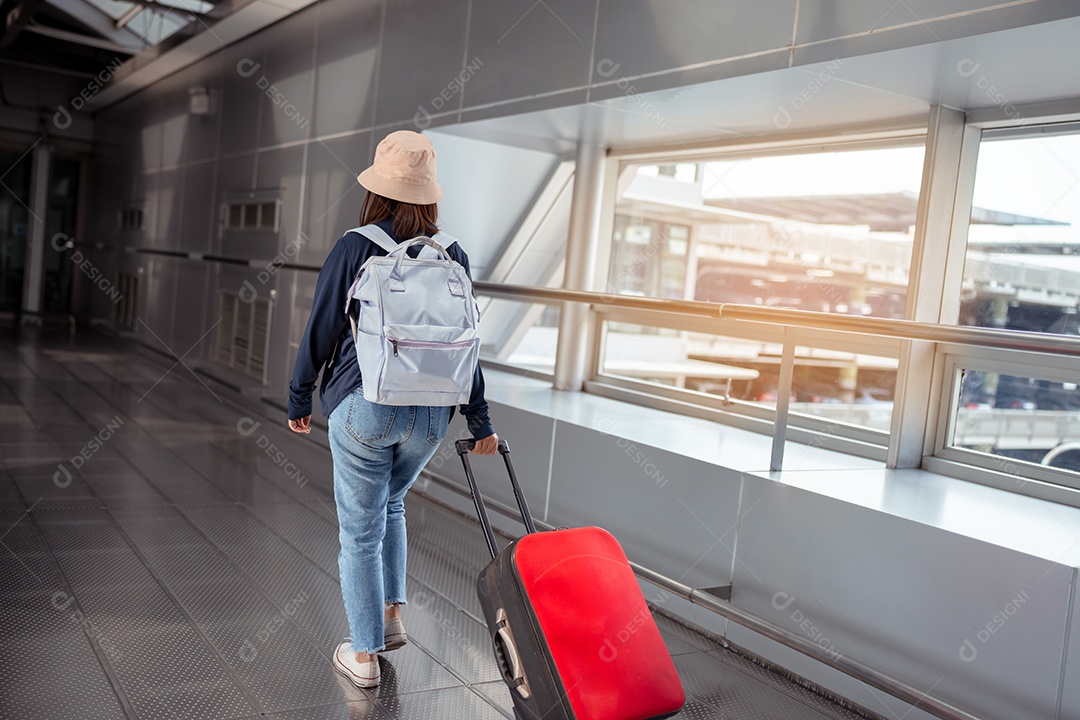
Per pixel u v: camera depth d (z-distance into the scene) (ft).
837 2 8.70
